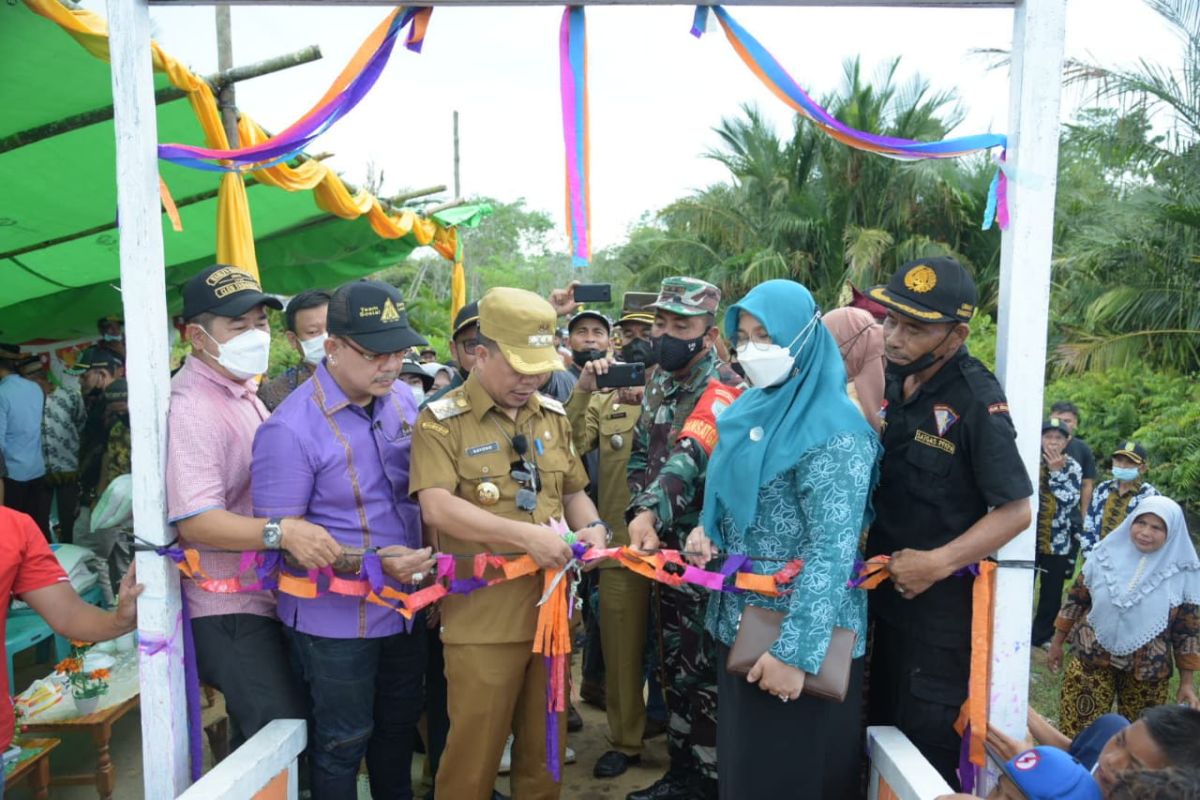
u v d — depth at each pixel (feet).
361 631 7.72
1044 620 20.54
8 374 21.77
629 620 11.14
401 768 8.96
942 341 7.19
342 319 7.47
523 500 8.00
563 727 8.58
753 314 6.84
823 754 7.02
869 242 52.42
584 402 12.10
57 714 11.25
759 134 60.34
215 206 19.99
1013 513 6.87
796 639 6.47
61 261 22.66
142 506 7.31
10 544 7.29
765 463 6.96
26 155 14.88
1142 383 31.65
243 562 7.66
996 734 7.21
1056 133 7.11
